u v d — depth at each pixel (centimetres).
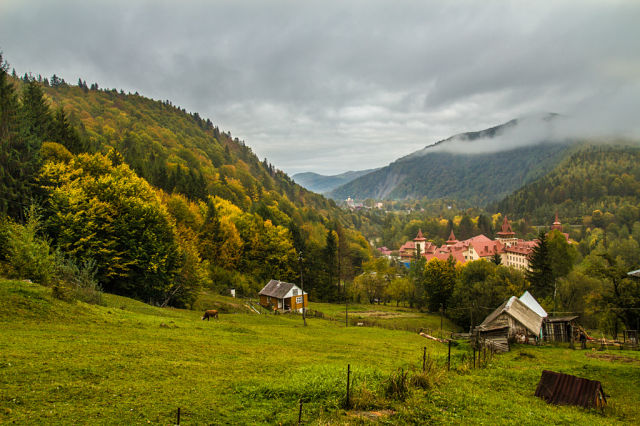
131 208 5394
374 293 11438
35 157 5822
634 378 2783
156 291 5503
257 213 13650
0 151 5162
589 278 7962
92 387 1670
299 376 2102
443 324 7856
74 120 18588
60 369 1823
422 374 2147
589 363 3400
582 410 1962
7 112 5809
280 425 1483
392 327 6494
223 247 9500
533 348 4606
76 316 2938
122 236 5194
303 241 11619
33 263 3425
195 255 6372
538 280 8019
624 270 5675
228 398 1720
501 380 2508
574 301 7706
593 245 18550
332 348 3459
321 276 10544
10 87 6291
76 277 3759
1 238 3984
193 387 1823
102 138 18275
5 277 3366
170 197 10288
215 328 3741
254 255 10300
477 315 7181
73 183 5369
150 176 11719
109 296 4547
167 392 1719
